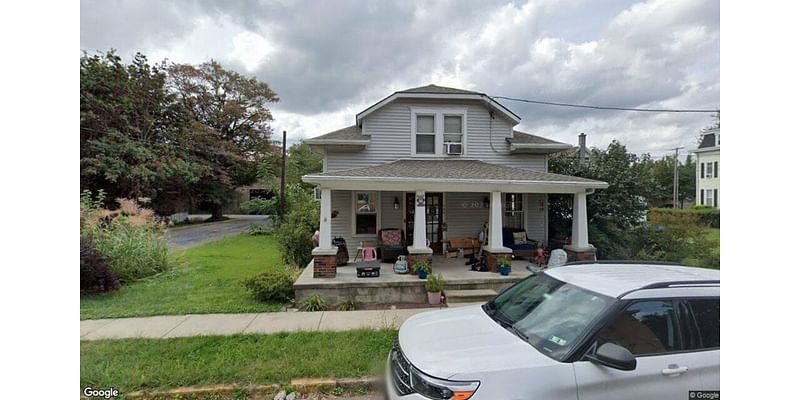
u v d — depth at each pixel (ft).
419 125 38.11
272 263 38.27
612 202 43.14
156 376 12.88
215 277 30.91
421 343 9.70
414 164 35.42
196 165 84.58
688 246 43.62
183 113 88.89
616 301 8.91
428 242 36.99
